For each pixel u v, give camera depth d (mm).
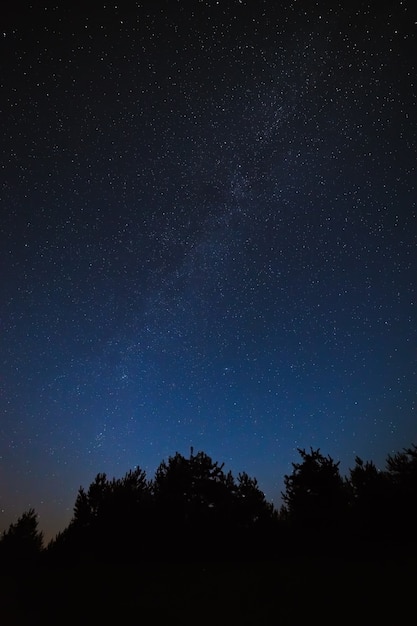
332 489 15195
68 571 12273
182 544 14898
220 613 6703
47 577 10852
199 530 15352
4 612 7371
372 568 9195
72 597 8461
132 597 8367
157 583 9883
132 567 12930
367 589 7250
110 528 15000
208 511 16203
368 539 13297
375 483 14219
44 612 7352
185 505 16219
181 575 10961
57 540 14883
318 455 16062
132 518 15297
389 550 11578
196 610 7031
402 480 13906
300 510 15172
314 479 15469
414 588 6934
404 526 13031
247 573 10531
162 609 7266
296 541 14547
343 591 7332
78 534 14977
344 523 14172
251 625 5918
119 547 14555
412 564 9078
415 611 5684
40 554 14820
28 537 16750
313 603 6738
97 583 9930
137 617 6816
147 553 14578
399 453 14500
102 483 16453
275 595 7621
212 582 9594
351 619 5664
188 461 17297
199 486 16875
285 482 16062
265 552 14414
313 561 11367
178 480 16688
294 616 6113
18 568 13023
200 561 13961
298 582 8586
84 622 6691
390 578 7914
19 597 8453
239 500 16875
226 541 15016
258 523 15984
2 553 15578
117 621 6645
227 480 17453
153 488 16812
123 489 16047
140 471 17016
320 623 5672
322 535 14234
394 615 5621
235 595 7977
